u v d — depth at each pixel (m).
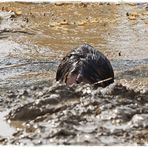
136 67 22.09
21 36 29.66
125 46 27.41
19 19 33.59
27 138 12.11
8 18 33.53
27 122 13.42
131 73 20.78
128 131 12.22
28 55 25.45
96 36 30.03
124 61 23.61
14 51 26.22
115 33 30.77
